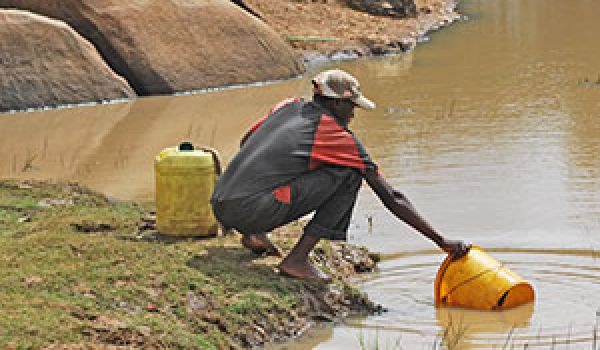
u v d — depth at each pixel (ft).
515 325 29.17
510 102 65.57
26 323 25.25
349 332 29.07
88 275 29.19
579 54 86.07
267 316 28.94
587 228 38.24
